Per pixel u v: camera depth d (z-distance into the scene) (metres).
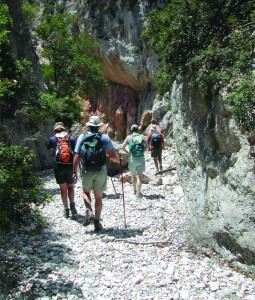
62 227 6.34
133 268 4.78
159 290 4.27
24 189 4.26
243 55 4.55
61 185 6.81
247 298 4.05
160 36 5.50
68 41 17.56
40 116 8.64
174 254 5.14
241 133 4.44
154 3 20.14
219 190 4.84
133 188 8.77
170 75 5.90
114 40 21.80
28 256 5.17
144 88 21.81
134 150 8.26
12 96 7.25
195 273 4.57
